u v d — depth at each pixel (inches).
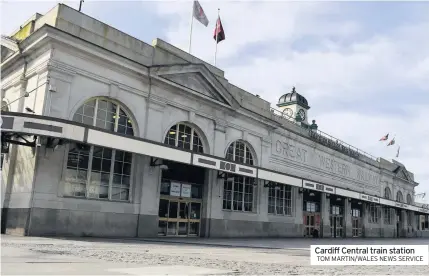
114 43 823.1
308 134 1449.3
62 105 735.7
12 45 818.2
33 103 746.2
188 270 307.4
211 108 1029.2
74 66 760.3
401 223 2154.3
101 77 799.7
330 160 1546.5
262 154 1197.7
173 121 933.2
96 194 779.4
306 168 1392.7
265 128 1220.5
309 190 1334.9
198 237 974.4
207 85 1010.7
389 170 2033.7
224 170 914.1
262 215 1161.4
